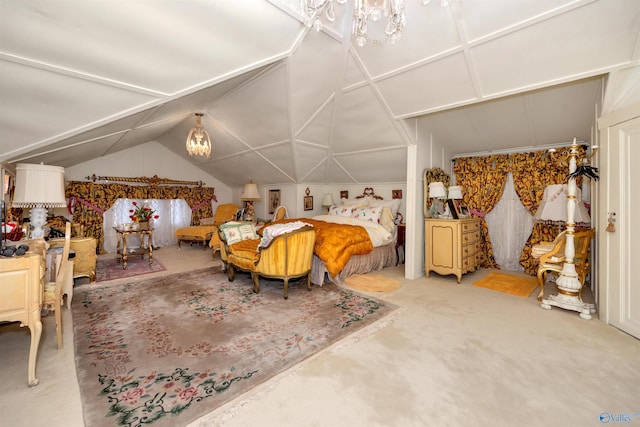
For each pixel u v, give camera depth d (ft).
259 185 22.29
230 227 13.82
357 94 11.65
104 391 5.34
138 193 20.95
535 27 7.13
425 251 13.66
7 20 4.68
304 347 6.97
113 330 7.88
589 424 4.57
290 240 10.46
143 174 21.44
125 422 4.58
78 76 6.10
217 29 6.63
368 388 5.44
